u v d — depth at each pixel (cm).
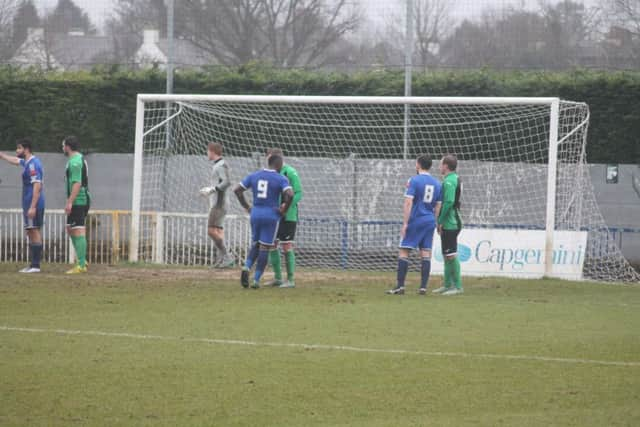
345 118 7888
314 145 7906
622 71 7662
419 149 7762
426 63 7831
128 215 6906
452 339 3434
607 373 2866
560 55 7725
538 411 2412
